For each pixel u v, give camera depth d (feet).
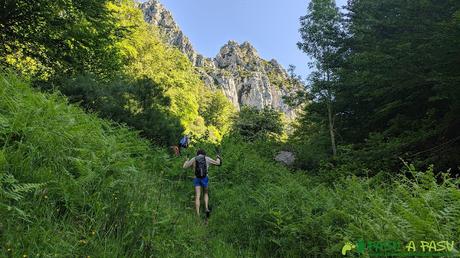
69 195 12.67
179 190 28.68
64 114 18.13
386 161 31.86
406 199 15.28
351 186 20.74
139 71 163.94
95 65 52.13
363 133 50.42
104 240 11.74
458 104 29.35
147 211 14.67
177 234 15.56
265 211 20.75
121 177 16.62
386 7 42.86
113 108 40.65
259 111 126.41
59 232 10.67
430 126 33.76
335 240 16.48
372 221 14.11
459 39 27.50
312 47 64.69
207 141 50.06
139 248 12.54
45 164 13.70
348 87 51.29
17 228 9.60
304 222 18.28
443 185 15.24
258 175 37.60
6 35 44.47
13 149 13.37
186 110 211.00
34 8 42.86
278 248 18.81
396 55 32.83
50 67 47.11
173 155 37.91
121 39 56.54
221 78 613.11
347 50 61.82
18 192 11.14
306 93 66.39
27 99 16.75
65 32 45.03
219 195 28.96
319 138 66.80
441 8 34.32
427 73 32.35
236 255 17.21
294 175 42.75
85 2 46.44
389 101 40.40
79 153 15.93
